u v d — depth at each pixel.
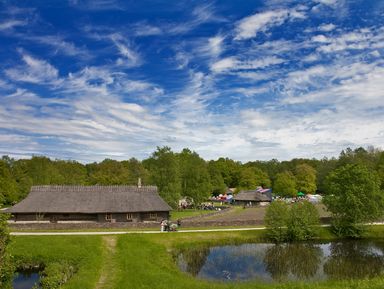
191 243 53.84
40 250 44.31
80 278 34.62
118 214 63.53
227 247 54.53
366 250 53.91
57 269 37.22
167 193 88.19
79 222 59.94
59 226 56.84
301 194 140.75
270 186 173.50
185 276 37.59
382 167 120.88
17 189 97.38
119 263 40.22
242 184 156.12
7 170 105.94
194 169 104.06
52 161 142.75
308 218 60.75
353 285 34.38
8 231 22.23
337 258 49.12
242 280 38.94
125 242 48.00
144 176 125.19
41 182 102.12
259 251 52.47
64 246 45.56
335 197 63.44
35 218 61.16
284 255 50.47
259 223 66.12
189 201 112.44
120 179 125.38
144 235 53.78
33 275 39.84
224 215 86.19
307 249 54.06
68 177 117.44
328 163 166.88
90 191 65.69
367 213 60.88
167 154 91.31
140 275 34.97
